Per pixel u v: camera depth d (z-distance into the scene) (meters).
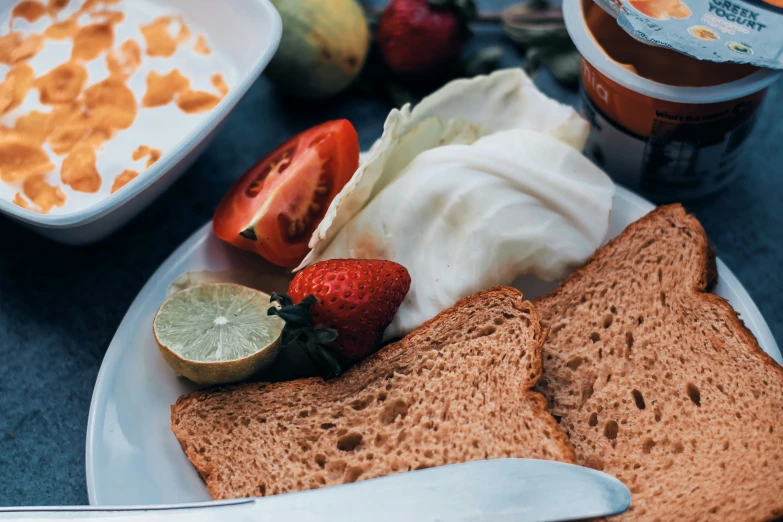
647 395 0.33
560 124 0.38
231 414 0.34
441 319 0.34
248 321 0.35
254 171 0.38
